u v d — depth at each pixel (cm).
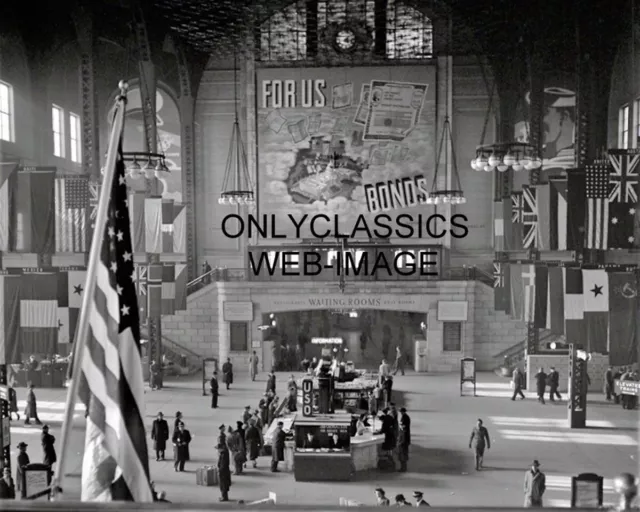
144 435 668
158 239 2392
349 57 3341
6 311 1784
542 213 2041
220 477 1560
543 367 2784
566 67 2553
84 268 1928
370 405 2248
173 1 3067
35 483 1407
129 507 417
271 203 3391
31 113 2677
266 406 2092
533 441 2038
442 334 3189
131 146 3350
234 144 3422
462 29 3275
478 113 3353
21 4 2572
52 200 1808
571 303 1914
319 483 1688
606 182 1892
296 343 3678
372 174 3362
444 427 2192
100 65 3269
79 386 669
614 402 2572
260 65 3353
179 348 3269
